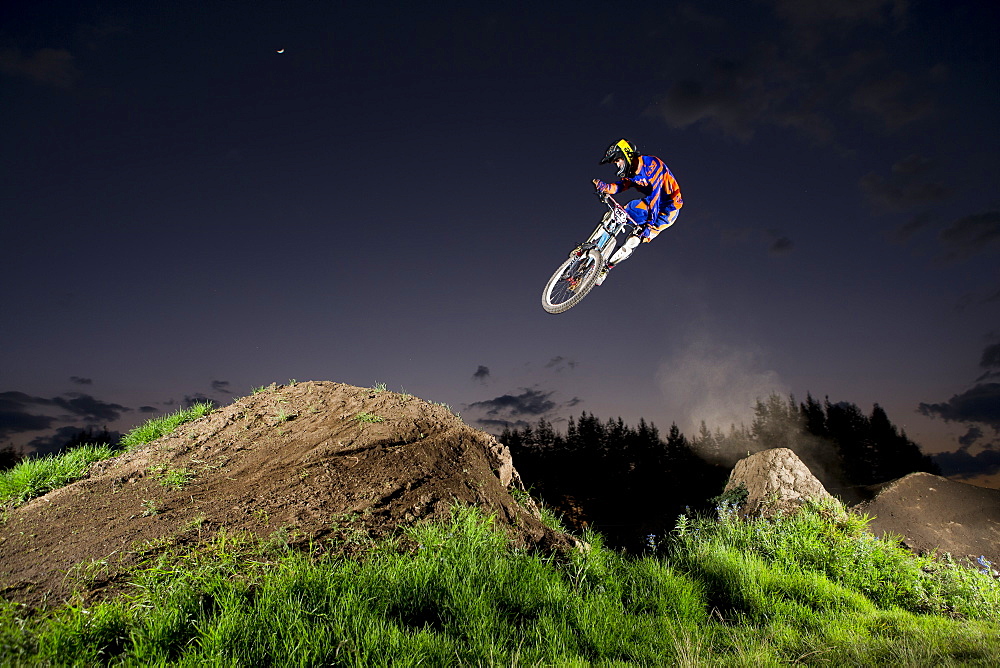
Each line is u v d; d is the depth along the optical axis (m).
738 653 3.77
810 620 4.72
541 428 40.75
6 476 6.48
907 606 5.80
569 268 7.30
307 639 3.04
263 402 8.20
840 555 6.39
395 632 3.22
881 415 42.34
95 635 3.00
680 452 37.94
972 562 7.83
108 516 5.01
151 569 3.68
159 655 2.90
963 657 3.74
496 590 4.00
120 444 7.78
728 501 8.88
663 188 6.55
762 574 5.57
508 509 5.85
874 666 3.67
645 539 8.95
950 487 9.49
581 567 4.82
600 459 37.44
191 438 7.04
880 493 9.70
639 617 4.20
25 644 2.87
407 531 4.66
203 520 4.59
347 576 3.73
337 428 6.82
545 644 3.51
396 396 7.82
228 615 3.17
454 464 6.33
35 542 4.54
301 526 4.49
